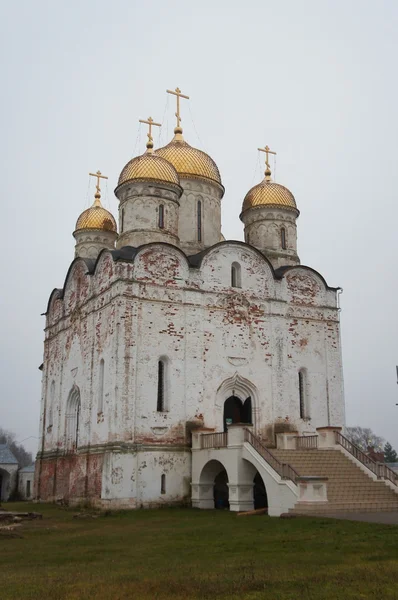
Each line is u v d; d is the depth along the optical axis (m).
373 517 19.97
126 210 34.53
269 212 38.47
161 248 31.20
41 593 9.88
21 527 21.55
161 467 28.73
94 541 17.14
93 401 31.30
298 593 9.59
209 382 30.92
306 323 34.75
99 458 29.48
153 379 29.53
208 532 18.12
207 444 28.34
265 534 16.84
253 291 33.44
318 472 25.38
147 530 19.66
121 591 9.95
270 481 23.27
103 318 31.45
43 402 40.59
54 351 39.56
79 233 43.84
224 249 33.09
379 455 49.66
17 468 64.50
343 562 12.12
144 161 34.81
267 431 31.89
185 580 10.67
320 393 34.19
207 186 38.12
